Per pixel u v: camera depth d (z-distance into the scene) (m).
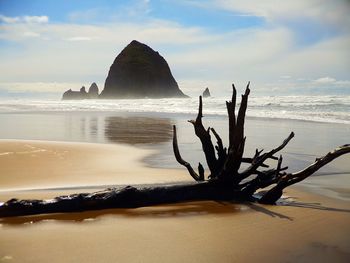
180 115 30.53
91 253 4.22
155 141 15.26
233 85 6.62
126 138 16.28
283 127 19.86
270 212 5.88
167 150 12.80
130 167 9.77
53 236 4.72
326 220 5.47
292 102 38.38
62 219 5.41
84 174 8.82
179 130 19.52
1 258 4.06
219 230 5.02
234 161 6.49
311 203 6.48
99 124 23.03
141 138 16.27
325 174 9.11
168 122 24.31
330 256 4.21
